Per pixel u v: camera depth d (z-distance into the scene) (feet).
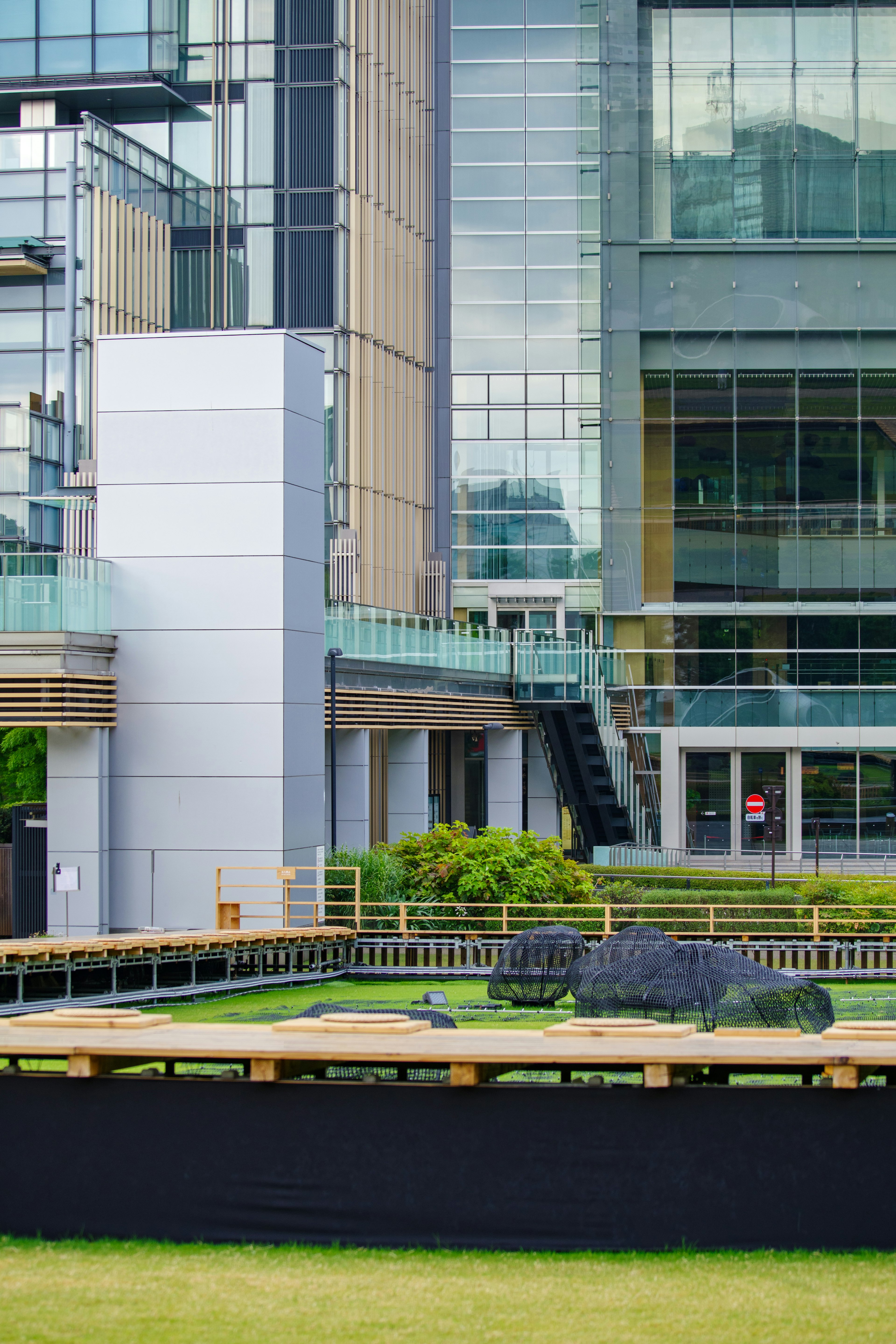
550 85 166.81
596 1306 25.18
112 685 78.59
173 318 143.23
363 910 82.69
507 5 166.61
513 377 165.68
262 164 141.90
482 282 166.61
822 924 84.58
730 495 160.15
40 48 150.61
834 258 159.84
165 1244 28.89
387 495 149.18
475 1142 28.55
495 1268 27.27
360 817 102.42
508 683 130.82
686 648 159.74
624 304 161.48
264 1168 29.07
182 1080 29.45
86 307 131.44
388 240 151.33
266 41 142.61
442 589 159.33
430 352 164.35
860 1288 25.94
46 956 60.44
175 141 145.59
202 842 78.02
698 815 159.43
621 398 161.27
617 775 132.77
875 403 159.22
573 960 65.26
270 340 78.84
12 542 121.39
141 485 79.56
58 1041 30.22
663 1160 28.19
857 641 158.51
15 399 157.07
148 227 139.33
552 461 164.86
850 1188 27.91
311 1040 30.17
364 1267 27.37
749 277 160.45
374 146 147.33
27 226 156.15
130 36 148.66
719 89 161.68
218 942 68.69
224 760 78.07
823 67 160.45
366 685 102.83
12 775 106.52
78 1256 28.07
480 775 158.10
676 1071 29.40
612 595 160.66
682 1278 26.53
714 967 45.19
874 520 158.92
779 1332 24.06
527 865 88.22
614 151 162.20
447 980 76.95
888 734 157.07
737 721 158.61
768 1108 28.14
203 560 78.79
